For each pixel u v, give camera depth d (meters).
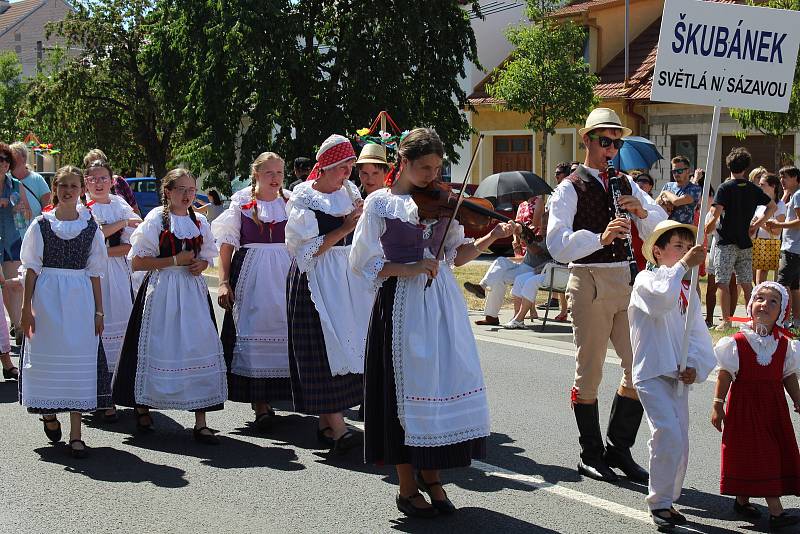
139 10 38.59
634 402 5.89
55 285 6.49
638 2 28.77
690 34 5.32
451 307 5.08
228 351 7.29
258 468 6.16
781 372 5.10
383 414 5.13
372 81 25.75
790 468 5.08
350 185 6.68
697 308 5.21
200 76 26.44
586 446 5.96
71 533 4.95
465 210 5.23
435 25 26.17
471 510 5.33
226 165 26.78
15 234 9.64
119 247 7.75
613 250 5.77
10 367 8.86
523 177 12.14
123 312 7.77
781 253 11.20
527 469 6.10
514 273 11.85
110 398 6.71
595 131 5.79
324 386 6.45
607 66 28.31
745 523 5.12
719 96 5.34
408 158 5.06
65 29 38.84
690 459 6.30
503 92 25.09
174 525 5.08
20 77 60.72
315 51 26.77
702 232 5.05
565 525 5.08
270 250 7.27
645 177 12.89
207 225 7.12
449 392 4.97
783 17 5.38
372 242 5.05
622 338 5.85
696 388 8.23
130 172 39.72
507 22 32.62
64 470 6.10
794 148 24.31
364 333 6.60
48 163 14.80
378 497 5.57
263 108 25.67
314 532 4.99
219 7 25.27
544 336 11.07
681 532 4.97
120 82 38.84
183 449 6.63
